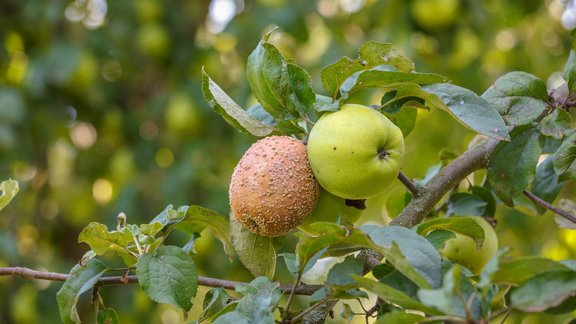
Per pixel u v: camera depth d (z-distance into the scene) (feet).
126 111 7.20
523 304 3.32
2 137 6.19
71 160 7.20
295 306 5.15
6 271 3.88
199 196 6.49
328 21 6.73
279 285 3.61
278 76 3.79
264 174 3.74
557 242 6.01
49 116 6.79
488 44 6.55
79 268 3.85
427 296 3.19
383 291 3.37
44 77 6.50
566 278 3.31
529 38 7.09
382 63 3.79
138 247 3.83
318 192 3.80
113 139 7.10
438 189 3.97
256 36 6.57
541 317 5.25
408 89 3.77
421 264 3.44
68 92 6.81
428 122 6.66
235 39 6.80
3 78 6.91
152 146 6.87
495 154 4.01
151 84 7.33
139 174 6.68
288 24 6.54
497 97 3.95
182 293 3.76
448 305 3.17
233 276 5.79
